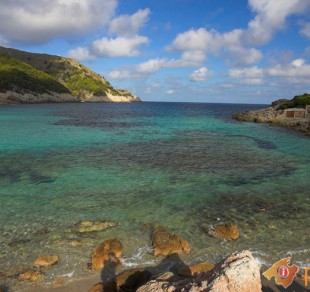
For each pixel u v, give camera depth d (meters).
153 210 17.33
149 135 46.44
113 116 87.25
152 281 8.91
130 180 22.61
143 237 14.27
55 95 166.88
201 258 12.69
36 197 18.88
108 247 12.65
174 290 7.92
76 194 19.53
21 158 28.36
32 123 58.16
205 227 15.44
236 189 21.14
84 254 12.70
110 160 28.64
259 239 14.38
